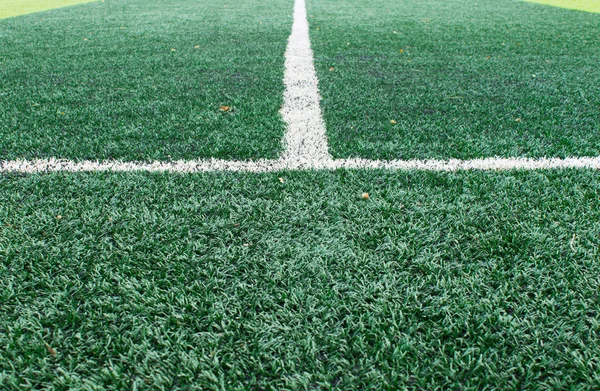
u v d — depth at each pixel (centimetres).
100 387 106
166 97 296
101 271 139
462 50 436
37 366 111
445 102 285
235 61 395
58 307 126
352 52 430
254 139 230
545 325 119
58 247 148
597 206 167
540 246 146
